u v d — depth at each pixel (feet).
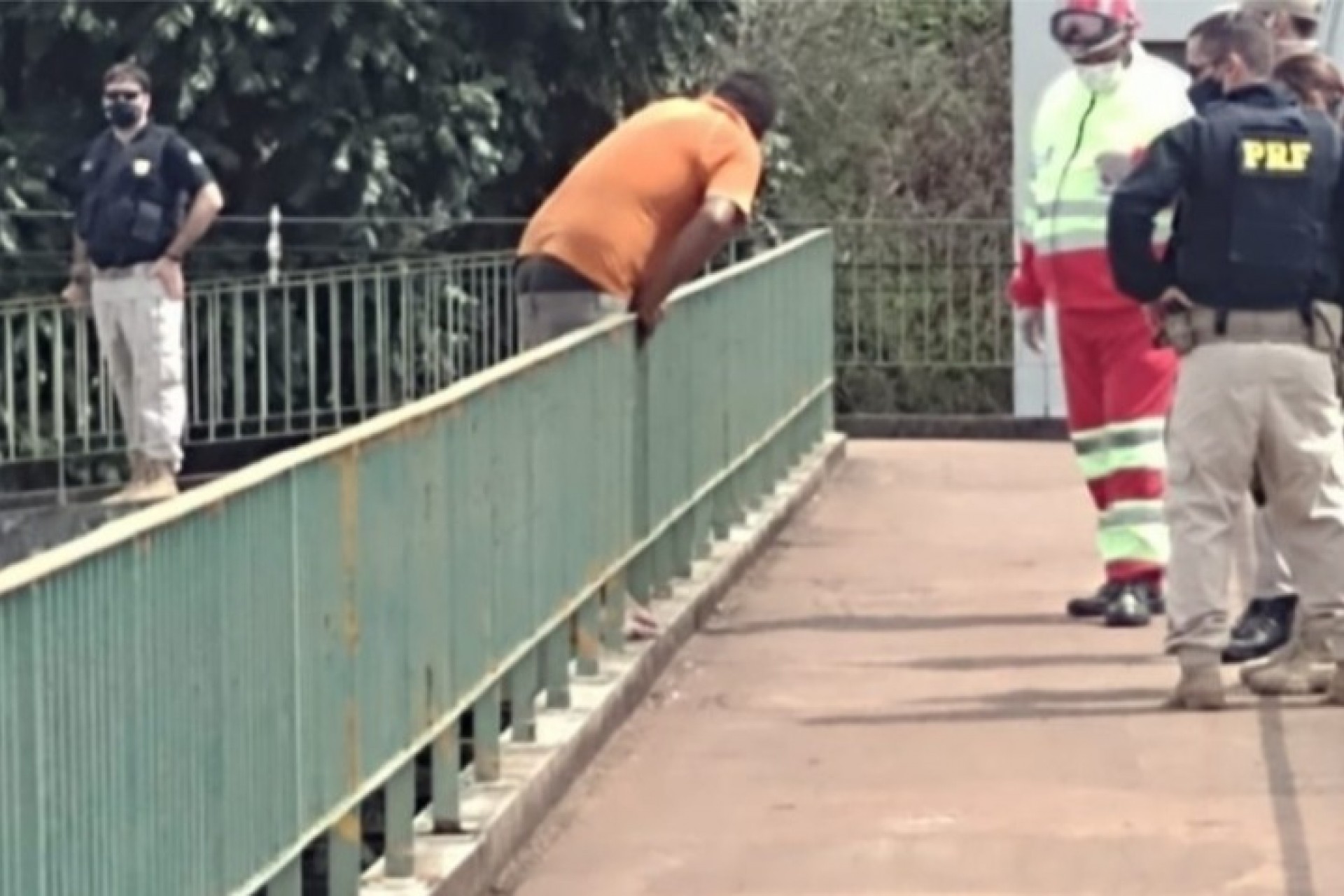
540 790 30.01
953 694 36.45
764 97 38.93
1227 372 33.78
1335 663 34.99
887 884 27.55
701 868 28.35
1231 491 34.55
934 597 44.37
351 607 24.03
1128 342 40.91
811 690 37.09
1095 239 40.73
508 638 30.12
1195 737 33.45
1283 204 33.35
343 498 23.73
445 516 27.32
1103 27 40.52
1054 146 41.29
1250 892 26.96
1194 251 33.53
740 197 37.88
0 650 16.58
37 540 50.16
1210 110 33.68
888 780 31.76
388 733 25.30
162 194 51.31
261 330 56.18
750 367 48.93
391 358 59.16
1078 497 56.54
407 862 26.25
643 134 38.40
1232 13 34.22
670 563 41.37
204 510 20.11
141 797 18.86
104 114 59.00
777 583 45.80
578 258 37.91
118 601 18.45
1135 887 27.20
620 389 36.55
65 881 17.58
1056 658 38.86
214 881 20.42
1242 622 37.73
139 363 51.57
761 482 51.13
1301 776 31.50
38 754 17.15
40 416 53.78
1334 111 37.06
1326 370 34.04
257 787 21.44
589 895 27.58
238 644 20.94
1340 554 34.71
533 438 31.37
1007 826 29.58
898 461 62.85
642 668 36.29
